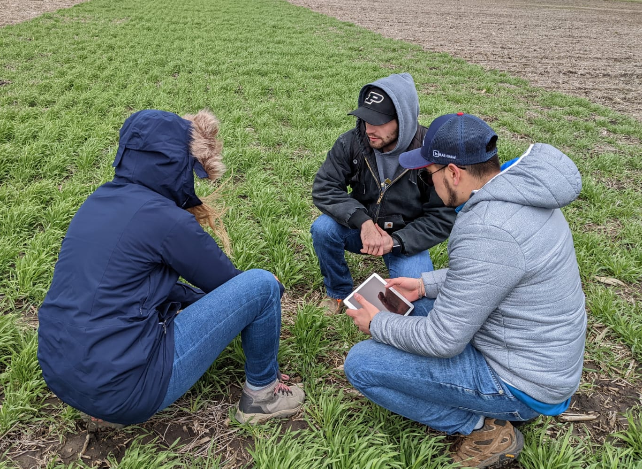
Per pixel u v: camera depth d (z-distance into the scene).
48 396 2.48
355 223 2.91
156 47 12.45
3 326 2.76
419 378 2.04
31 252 3.54
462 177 1.97
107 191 2.01
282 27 17.64
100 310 1.82
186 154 2.01
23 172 4.87
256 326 2.23
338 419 2.43
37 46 11.38
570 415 2.52
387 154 2.85
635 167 6.11
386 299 2.48
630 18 27.28
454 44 16.53
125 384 1.84
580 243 4.17
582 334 1.93
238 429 2.38
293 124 7.09
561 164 1.78
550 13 28.80
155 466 2.10
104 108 7.22
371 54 13.42
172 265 2.00
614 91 10.59
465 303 1.82
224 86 8.89
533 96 9.78
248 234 4.05
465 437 2.22
